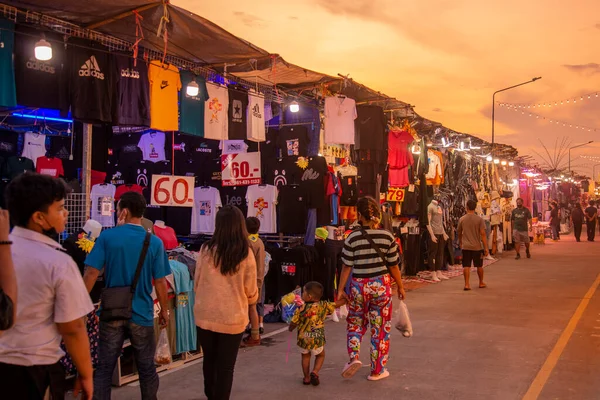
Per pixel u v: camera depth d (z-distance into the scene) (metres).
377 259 5.69
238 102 8.19
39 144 8.70
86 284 4.29
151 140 9.41
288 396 5.21
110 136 8.55
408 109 12.41
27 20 6.04
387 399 5.09
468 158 18.42
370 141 10.79
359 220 5.90
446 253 15.51
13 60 5.43
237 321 4.44
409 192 13.52
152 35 6.89
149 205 9.88
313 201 9.12
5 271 2.36
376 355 5.65
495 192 20.02
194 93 7.11
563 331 7.64
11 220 2.67
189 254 6.76
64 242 5.50
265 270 7.71
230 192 9.88
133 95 6.52
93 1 5.78
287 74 8.83
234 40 7.09
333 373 5.95
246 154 9.29
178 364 6.28
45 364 2.60
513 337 7.35
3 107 5.69
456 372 5.86
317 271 9.22
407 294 11.38
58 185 2.71
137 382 5.71
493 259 18.17
